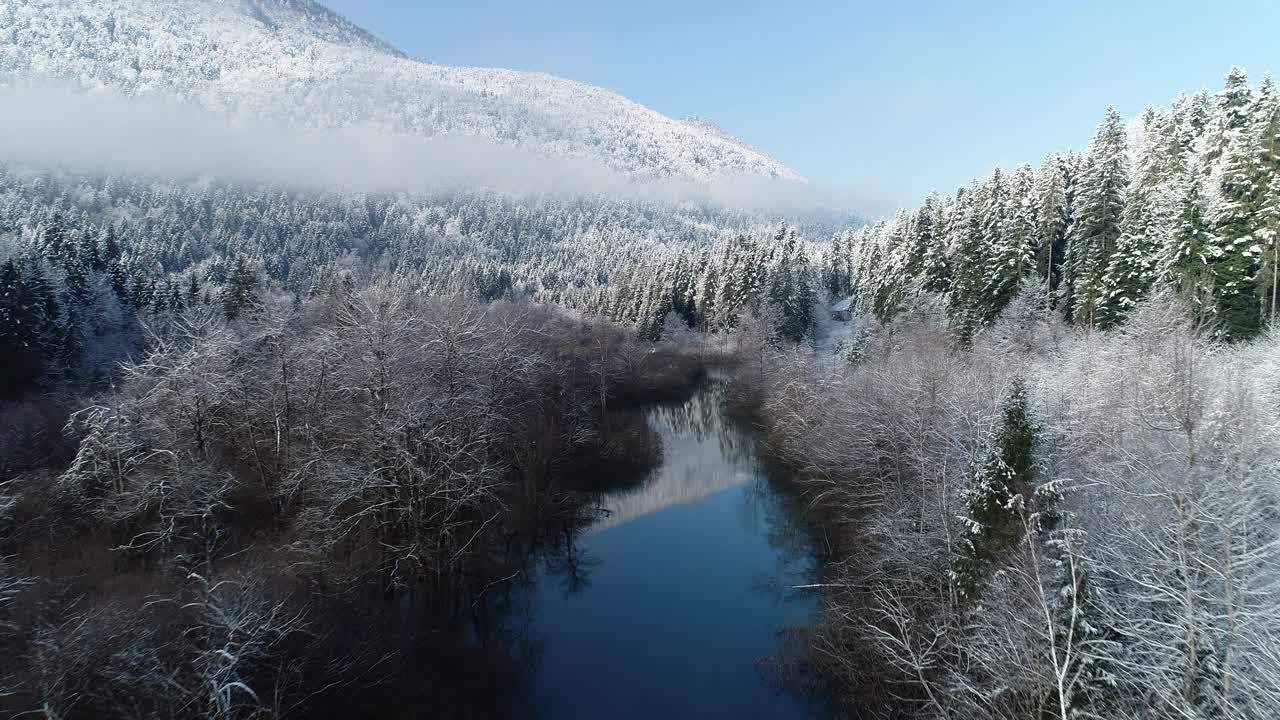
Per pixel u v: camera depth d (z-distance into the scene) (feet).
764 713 69.00
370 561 84.53
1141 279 140.05
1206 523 45.27
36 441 124.98
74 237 253.44
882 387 113.19
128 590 71.87
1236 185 126.31
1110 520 56.39
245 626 53.31
